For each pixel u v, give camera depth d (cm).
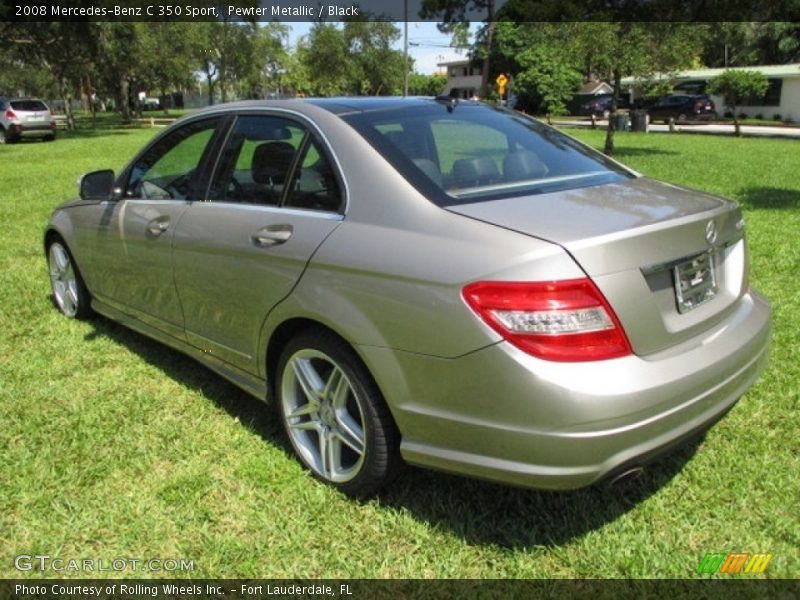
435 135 319
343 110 325
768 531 275
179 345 396
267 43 5156
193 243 352
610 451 231
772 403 370
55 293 541
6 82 6619
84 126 4219
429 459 260
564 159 332
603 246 235
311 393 305
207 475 318
